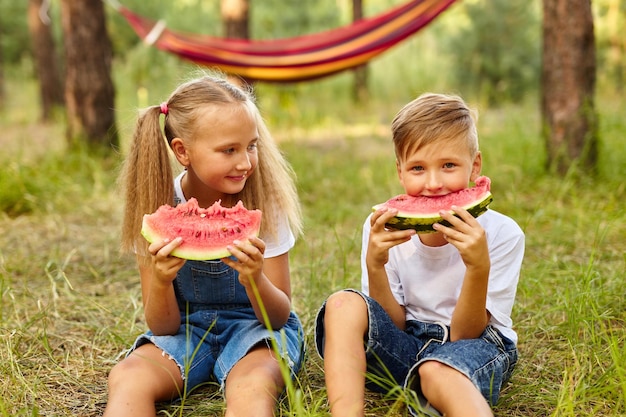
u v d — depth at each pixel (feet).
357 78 45.70
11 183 20.30
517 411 8.63
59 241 17.04
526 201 18.53
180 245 8.18
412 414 7.94
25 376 9.87
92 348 10.92
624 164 19.99
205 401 8.92
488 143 24.31
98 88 24.64
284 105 38.86
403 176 8.64
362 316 8.21
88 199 20.88
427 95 8.85
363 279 9.36
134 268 15.12
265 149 9.61
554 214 17.17
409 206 8.37
